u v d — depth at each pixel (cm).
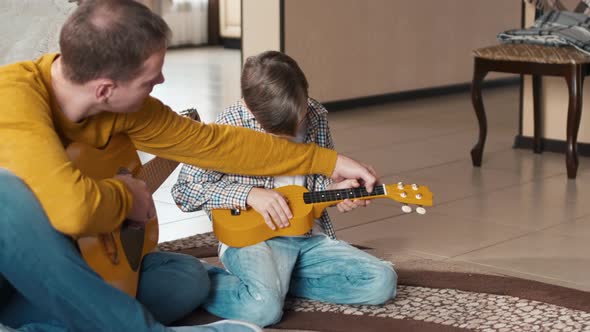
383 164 393
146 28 150
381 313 205
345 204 201
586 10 397
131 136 177
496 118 524
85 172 164
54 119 160
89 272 152
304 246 211
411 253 260
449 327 195
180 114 205
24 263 147
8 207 145
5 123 147
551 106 420
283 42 527
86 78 151
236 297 199
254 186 206
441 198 330
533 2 409
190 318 202
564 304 210
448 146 437
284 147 193
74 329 155
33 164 146
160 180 205
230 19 940
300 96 192
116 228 162
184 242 274
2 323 157
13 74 154
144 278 185
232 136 187
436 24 617
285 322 201
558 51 366
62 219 145
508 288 222
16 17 272
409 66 604
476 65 384
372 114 543
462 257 257
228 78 696
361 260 208
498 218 301
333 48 553
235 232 201
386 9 582
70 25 149
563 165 392
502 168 386
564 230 285
